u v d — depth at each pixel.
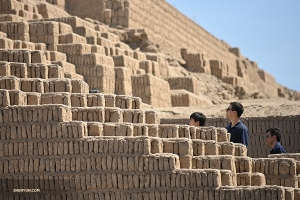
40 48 22.38
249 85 41.28
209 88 33.56
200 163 14.05
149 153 13.67
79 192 13.93
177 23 39.00
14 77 15.10
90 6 32.31
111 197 13.77
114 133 14.24
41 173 14.10
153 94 24.59
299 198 13.49
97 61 22.89
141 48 31.08
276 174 14.43
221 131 15.07
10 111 14.30
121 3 32.12
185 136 14.73
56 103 14.78
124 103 15.59
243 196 13.24
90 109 14.56
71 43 23.55
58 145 14.04
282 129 19.20
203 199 13.37
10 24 23.28
